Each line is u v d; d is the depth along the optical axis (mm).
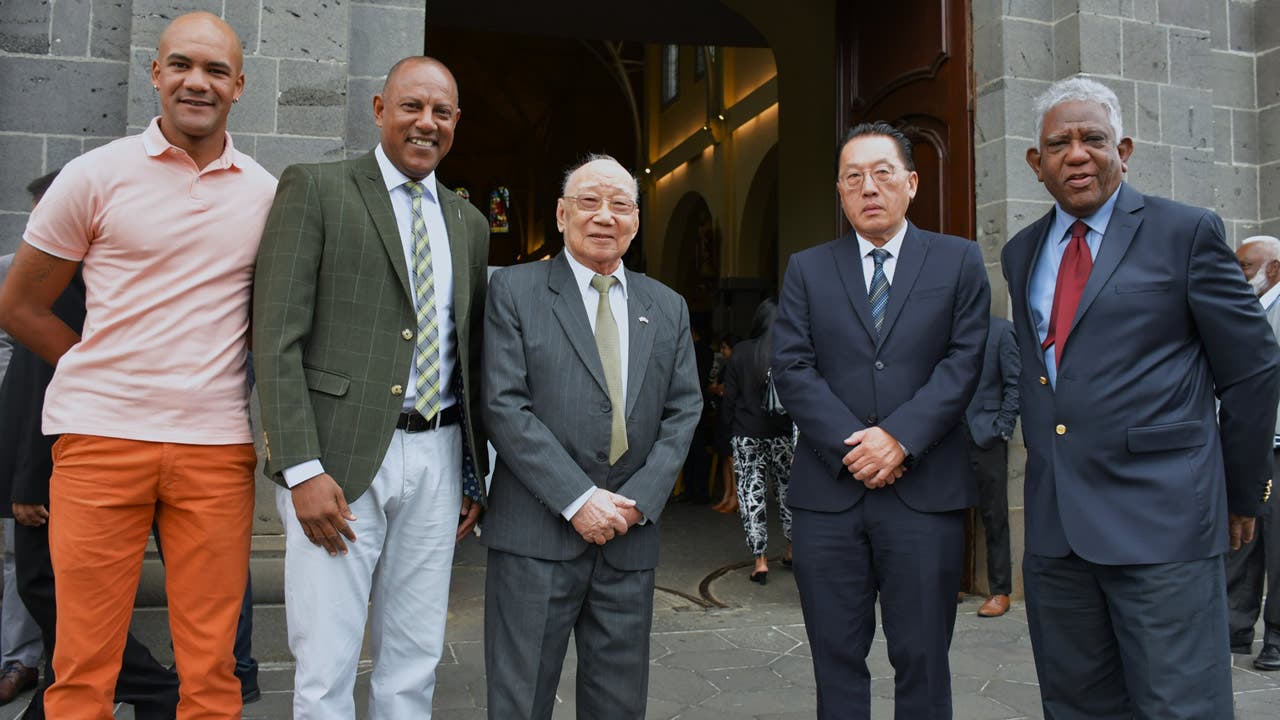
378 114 2463
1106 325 2264
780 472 5887
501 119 28875
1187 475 2205
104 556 2139
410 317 2342
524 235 30250
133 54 3830
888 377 2539
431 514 2414
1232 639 4102
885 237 2662
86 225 2146
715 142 16141
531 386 2387
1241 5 5969
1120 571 2230
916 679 2469
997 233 5105
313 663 2252
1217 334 2221
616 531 2285
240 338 2287
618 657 2377
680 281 18562
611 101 25188
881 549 2512
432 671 2439
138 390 2141
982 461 4832
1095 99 2307
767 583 5738
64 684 2143
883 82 6035
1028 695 3557
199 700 2203
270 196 2342
